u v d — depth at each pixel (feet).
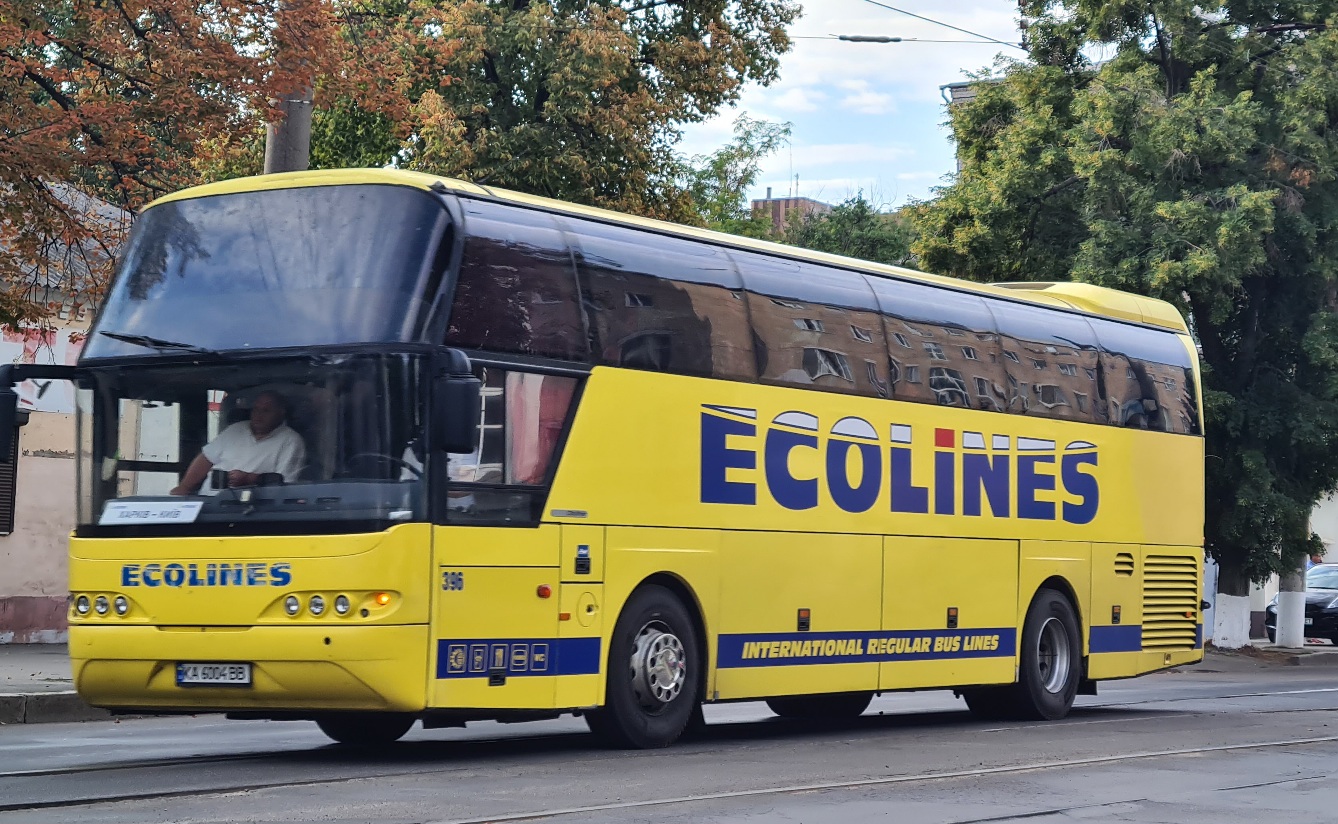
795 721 71.31
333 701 45.11
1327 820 40.04
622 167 129.59
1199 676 120.67
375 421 45.34
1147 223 133.28
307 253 47.39
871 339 64.28
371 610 44.62
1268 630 180.14
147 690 46.73
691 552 54.85
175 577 46.29
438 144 123.13
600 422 51.60
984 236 142.10
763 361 58.65
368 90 85.56
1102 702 86.79
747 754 52.49
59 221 76.07
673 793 41.42
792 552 59.21
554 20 125.59
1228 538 138.10
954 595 67.46
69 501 106.73
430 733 61.31
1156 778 47.93
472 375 46.83
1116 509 78.13
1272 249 135.85
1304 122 134.62
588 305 51.80
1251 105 133.28
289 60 76.07
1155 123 131.75
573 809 37.86
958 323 69.51
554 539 49.62
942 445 67.26
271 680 45.21
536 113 127.24
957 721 71.82
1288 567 140.46
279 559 45.16
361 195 47.62
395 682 44.78
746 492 57.31
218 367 46.88
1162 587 81.25
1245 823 39.17
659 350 54.24
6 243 77.77
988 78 148.15
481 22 125.59
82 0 75.51
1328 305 140.36
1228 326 142.10
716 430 56.18
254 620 45.32
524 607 48.47
